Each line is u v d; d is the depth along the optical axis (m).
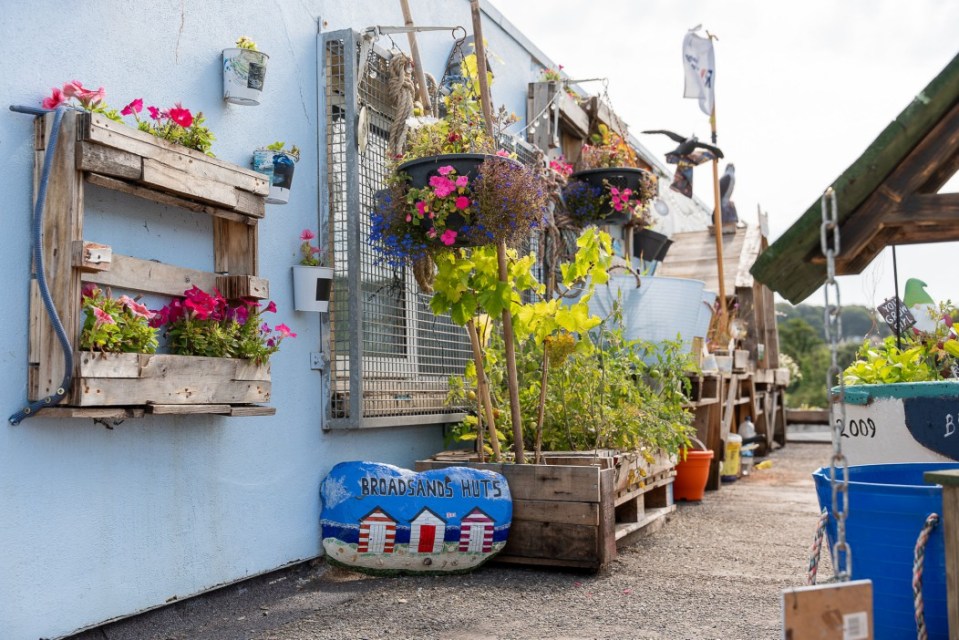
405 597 4.30
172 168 3.60
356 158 4.97
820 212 2.42
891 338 5.68
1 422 3.17
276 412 4.43
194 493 4.05
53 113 3.27
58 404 3.18
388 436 5.53
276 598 4.28
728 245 12.15
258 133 4.55
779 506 7.53
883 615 2.90
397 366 5.36
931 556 2.78
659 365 6.83
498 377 5.83
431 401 5.68
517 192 4.63
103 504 3.58
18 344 3.24
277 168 4.39
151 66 3.92
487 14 7.11
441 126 4.98
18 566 3.22
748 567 5.02
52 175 3.25
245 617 3.95
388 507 4.68
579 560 4.82
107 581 3.58
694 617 3.96
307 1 4.98
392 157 5.09
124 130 3.37
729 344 9.57
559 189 7.29
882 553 2.88
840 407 2.30
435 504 4.71
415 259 4.90
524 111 7.79
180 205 3.77
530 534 4.90
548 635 3.69
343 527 4.70
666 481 6.66
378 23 5.65
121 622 3.69
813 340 28.86
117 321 3.34
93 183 3.37
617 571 4.89
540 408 5.35
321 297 4.76
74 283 3.21
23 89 3.32
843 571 2.35
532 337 6.00
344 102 5.04
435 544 4.68
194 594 4.02
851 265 2.73
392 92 5.29
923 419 4.50
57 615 3.36
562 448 5.88
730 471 9.47
